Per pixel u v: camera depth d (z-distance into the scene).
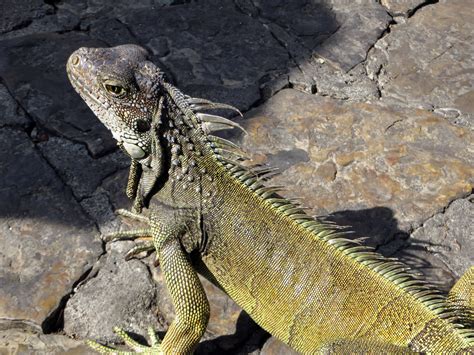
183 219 1.00
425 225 1.13
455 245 1.11
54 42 1.27
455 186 1.16
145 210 1.11
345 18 1.35
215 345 1.04
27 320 1.03
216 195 1.00
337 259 0.99
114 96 0.98
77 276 1.06
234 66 1.27
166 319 1.05
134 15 1.33
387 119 1.22
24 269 1.06
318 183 1.15
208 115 1.00
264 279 1.00
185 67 1.26
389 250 1.11
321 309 0.99
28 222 1.10
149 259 1.08
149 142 0.99
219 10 1.34
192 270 0.99
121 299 1.05
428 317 0.97
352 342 0.96
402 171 1.17
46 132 1.18
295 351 1.03
